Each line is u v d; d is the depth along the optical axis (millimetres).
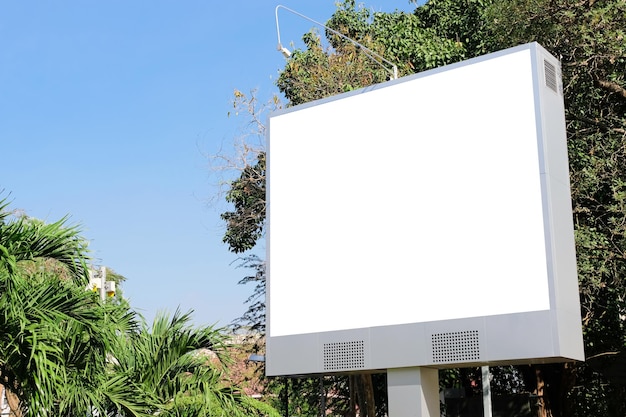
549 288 11094
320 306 13258
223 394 10359
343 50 21703
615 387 23141
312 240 13562
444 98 12523
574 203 17547
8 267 8336
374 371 12906
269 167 14305
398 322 12391
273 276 13859
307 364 13164
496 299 11531
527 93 11734
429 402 12195
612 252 16188
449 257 12086
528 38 16141
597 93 17688
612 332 20844
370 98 13328
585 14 15234
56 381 8414
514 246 11508
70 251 9266
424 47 22750
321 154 13742
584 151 17781
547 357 10977
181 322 10539
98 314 8969
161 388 10258
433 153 12500
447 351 11812
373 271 12812
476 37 22750
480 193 11945
